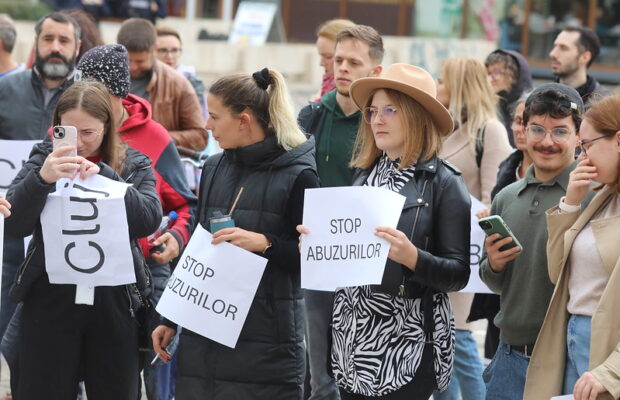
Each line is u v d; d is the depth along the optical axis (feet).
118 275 32.78
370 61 41.19
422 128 31.78
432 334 31.48
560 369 30.68
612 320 28.60
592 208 30.25
